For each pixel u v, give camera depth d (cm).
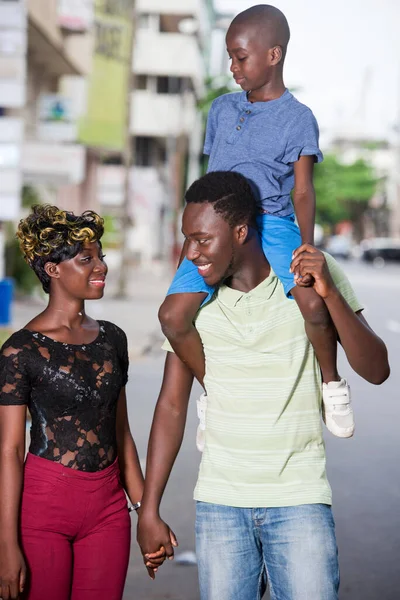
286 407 409
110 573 424
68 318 429
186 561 699
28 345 419
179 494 866
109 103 3847
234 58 446
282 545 402
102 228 432
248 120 441
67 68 3538
